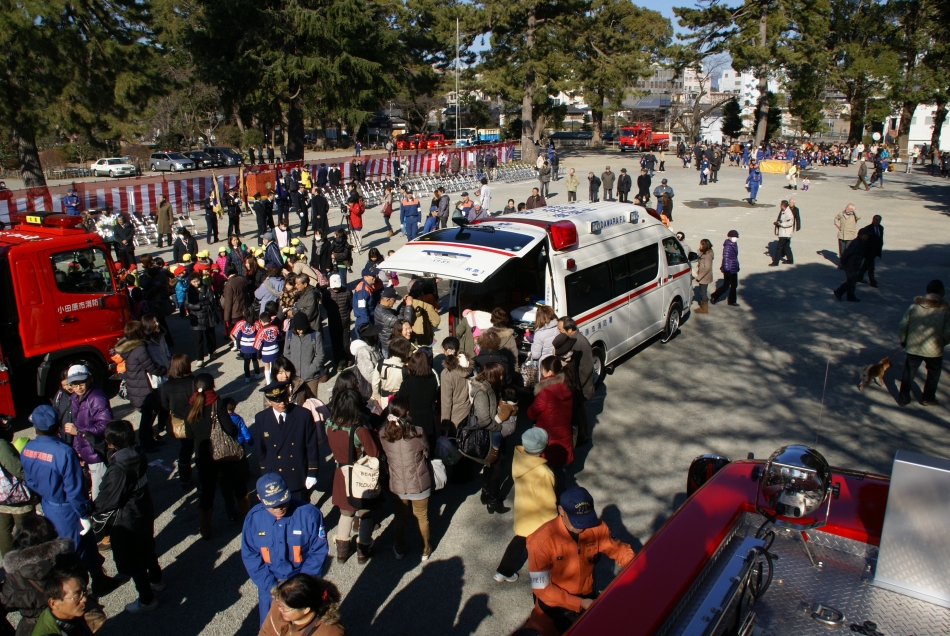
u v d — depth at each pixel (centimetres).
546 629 402
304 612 330
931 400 882
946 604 260
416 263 796
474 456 615
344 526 560
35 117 3167
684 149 4803
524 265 971
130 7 3378
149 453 781
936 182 3638
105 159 4406
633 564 296
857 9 5156
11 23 2780
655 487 687
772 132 6281
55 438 509
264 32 3509
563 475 620
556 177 3531
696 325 1244
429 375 648
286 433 561
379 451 558
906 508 263
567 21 4256
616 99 4491
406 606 518
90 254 922
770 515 299
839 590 274
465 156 3491
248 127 5097
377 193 2814
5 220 1900
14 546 423
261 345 935
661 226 1120
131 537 498
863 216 2425
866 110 5375
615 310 948
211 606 523
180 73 5016
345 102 3709
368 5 3838
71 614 365
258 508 432
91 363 930
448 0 4191
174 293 1360
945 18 3088
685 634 245
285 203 2030
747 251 1856
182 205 2350
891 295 1419
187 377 671
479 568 566
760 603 271
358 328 1010
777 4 4578
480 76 4300
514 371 798
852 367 1024
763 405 889
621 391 943
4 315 838
